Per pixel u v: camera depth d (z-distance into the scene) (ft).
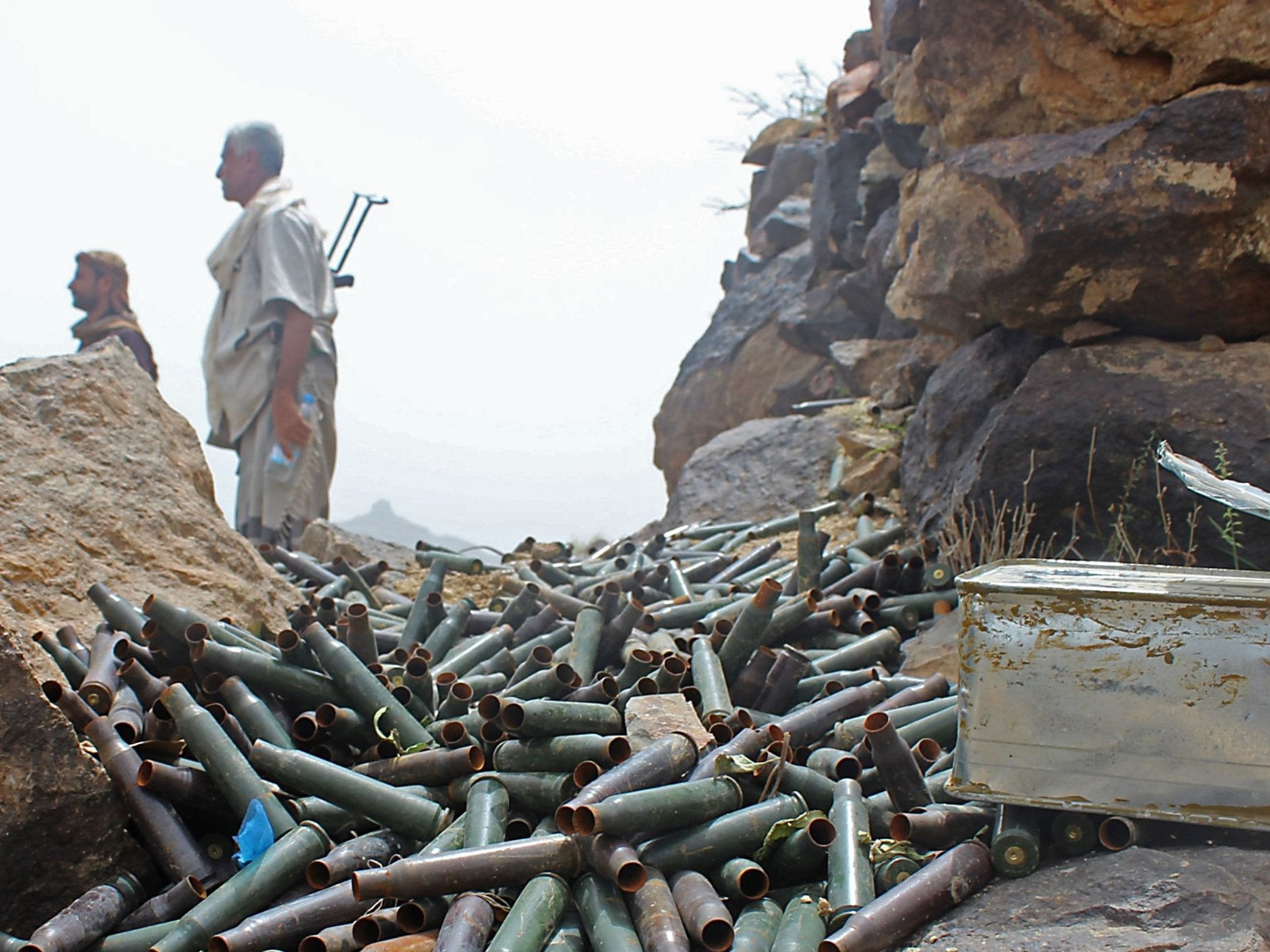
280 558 25.11
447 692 15.96
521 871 11.06
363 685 14.58
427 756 13.51
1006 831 10.81
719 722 13.78
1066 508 20.17
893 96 27.50
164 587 18.37
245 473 34.68
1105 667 10.69
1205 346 19.56
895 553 20.36
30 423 18.93
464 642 19.36
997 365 22.85
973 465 21.52
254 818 12.32
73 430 19.29
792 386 40.47
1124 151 19.08
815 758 13.67
